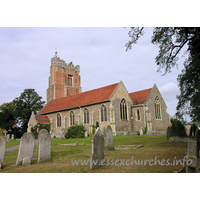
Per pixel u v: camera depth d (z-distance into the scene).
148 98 39.53
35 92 61.81
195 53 13.79
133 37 15.02
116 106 36.84
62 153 14.27
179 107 13.77
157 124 40.22
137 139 24.44
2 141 10.59
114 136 32.53
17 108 58.53
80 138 32.84
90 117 38.91
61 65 65.38
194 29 13.57
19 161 11.12
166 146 15.54
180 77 14.36
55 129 47.09
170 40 14.74
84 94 45.44
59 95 63.19
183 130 19.61
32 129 46.81
